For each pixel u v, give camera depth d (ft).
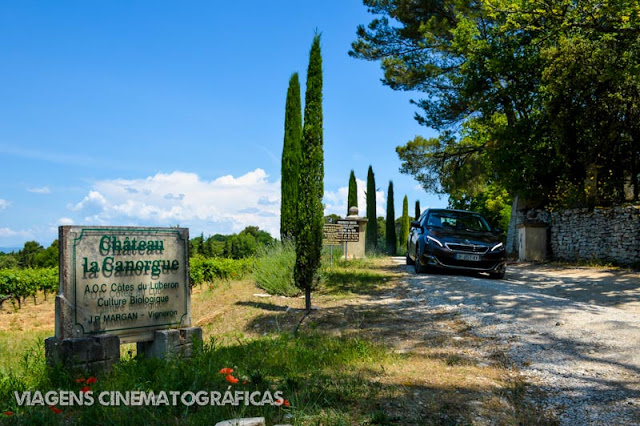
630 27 48.93
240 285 44.52
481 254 43.70
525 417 13.71
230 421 11.64
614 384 15.99
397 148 105.60
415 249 49.70
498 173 77.15
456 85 89.66
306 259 31.32
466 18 80.89
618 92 60.08
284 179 56.03
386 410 13.38
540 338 21.80
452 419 12.98
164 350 20.72
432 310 30.17
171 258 21.85
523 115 79.20
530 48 69.92
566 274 51.06
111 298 19.84
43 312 42.98
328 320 28.40
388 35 94.84
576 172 68.13
